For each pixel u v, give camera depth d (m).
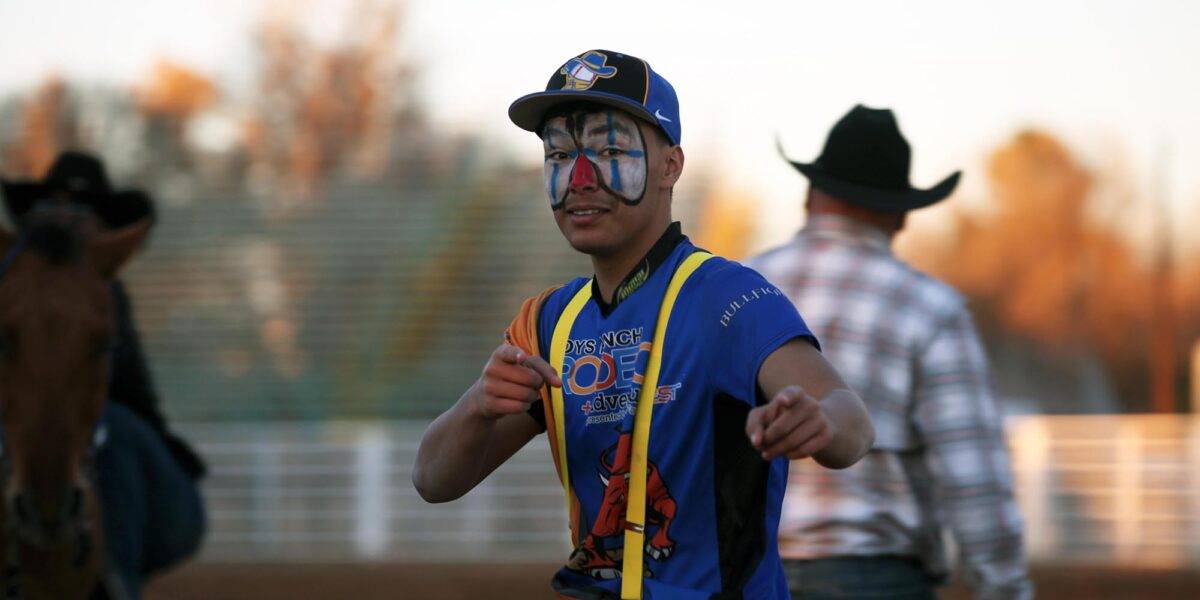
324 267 61.53
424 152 69.44
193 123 73.44
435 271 61.03
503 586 38.59
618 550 8.62
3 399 13.53
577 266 61.25
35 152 70.88
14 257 13.86
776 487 8.54
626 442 8.51
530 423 9.45
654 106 8.81
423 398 55.84
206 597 37.16
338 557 46.50
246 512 48.38
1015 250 94.94
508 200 65.12
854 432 7.64
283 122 75.19
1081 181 95.00
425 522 47.50
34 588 14.21
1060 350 92.06
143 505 16.55
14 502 13.65
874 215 13.13
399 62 79.19
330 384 56.44
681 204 66.50
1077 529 45.28
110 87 74.06
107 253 14.30
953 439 12.08
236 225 64.25
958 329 12.30
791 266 13.00
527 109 8.98
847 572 12.14
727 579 8.34
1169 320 89.62
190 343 58.22
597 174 8.74
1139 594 36.75
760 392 8.22
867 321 12.42
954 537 12.26
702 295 8.57
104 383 14.12
